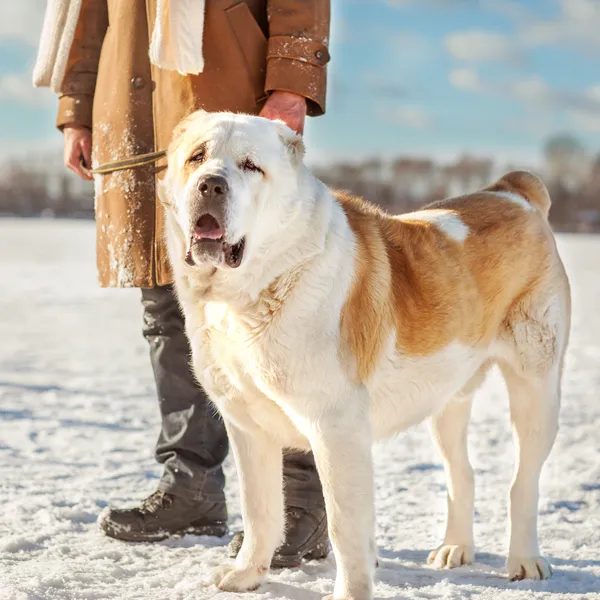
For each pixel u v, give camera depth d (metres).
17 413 7.73
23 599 3.41
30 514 4.87
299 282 3.49
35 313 15.60
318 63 4.29
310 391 3.48
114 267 4.55
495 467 6.27
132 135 4.47
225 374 3.71
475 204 4.58
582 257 32.91
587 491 5.58
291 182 3.54
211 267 3.53
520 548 4.14
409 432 7.43
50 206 87.50
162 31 4.17
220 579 3.81
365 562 3.48
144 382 9.41
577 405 8.38
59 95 4.88
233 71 4.34
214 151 3.51
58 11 4.75
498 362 4.57
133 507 4.81
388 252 3.98
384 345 3.82
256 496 3.87
